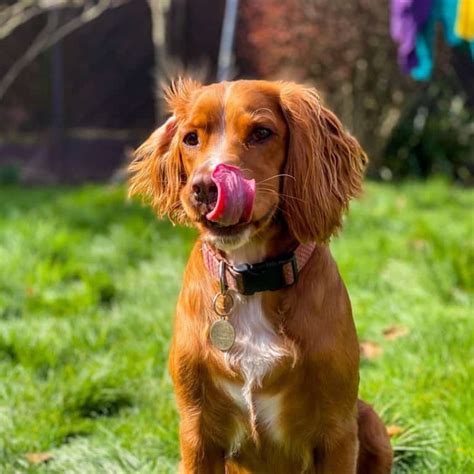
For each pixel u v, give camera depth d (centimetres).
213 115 75
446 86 348
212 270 79
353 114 331
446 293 147
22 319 141
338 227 79
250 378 77
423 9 174
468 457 91
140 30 350
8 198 274
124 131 357
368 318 135
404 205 250
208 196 69
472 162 349
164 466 95
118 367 116
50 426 103
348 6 318
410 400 103
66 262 177
